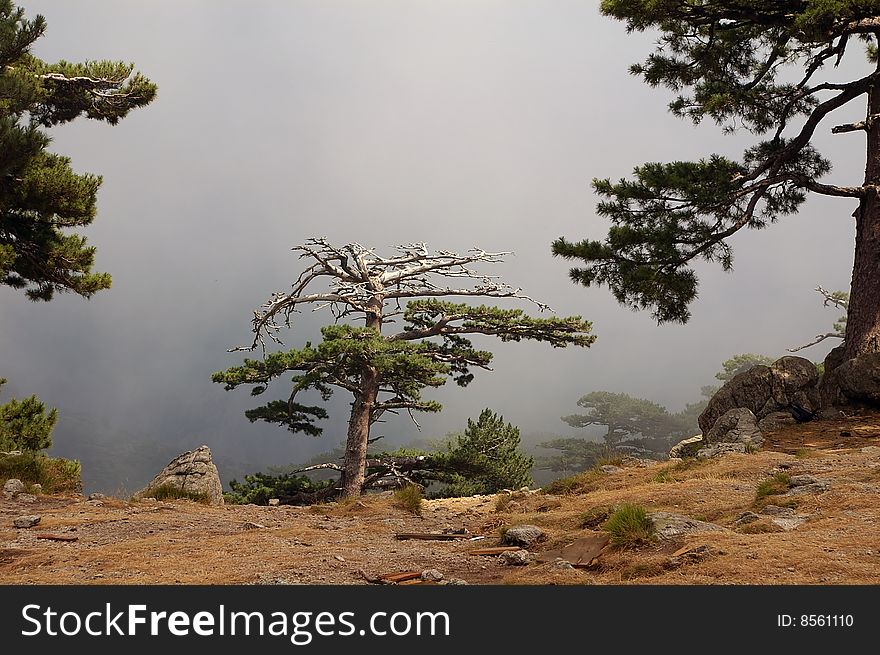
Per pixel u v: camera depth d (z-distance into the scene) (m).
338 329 36.28
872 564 6.12
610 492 13.00
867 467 11.56
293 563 7.85
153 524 10.98
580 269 21.61
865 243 19.69
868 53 25.70
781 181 21.38
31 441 21.83
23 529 10.52
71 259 25.62
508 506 13.39
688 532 7.43
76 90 28.00
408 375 37.28
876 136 20.48
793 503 9.33
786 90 21.62
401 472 40.91
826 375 19.22
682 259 20.81
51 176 23.92
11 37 21.81
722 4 21.11
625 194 20.95
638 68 22.88
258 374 38.03
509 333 41.06
